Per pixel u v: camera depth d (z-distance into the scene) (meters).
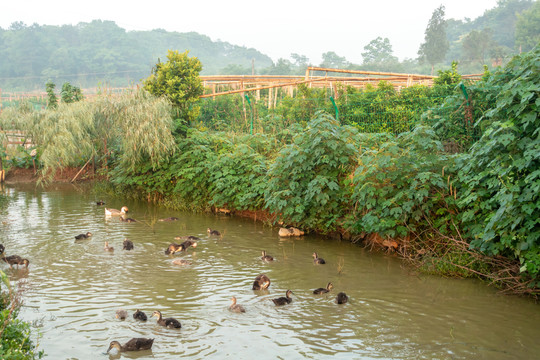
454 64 21.33
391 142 13.95
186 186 21.20
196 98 24.22
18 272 12.13
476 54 103.38
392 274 12.37
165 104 22.47
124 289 11.01
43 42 197.00
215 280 11.80
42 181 30.19
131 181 23.05
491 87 13.90
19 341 6.81
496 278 11.24
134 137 21.56
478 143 12.09
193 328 8.93
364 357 7.80
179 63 23.75
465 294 10.88
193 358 7.75
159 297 10.54
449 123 14.98
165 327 8.95
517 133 10.83
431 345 8.26
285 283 11.63
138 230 17.22
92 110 25.92
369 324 9.17
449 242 12.86
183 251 14.40
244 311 9.72
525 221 10.38
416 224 13.84
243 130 25.70
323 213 16.00
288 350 8.05
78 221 18.69
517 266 11.04
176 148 22.31
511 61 11.88
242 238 16.22
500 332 8.82
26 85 173.62
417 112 18.70
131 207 22.06
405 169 13.59
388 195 14.04
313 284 11.58
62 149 24.44
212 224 18.42
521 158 10.44
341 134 16.08
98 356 7.78
